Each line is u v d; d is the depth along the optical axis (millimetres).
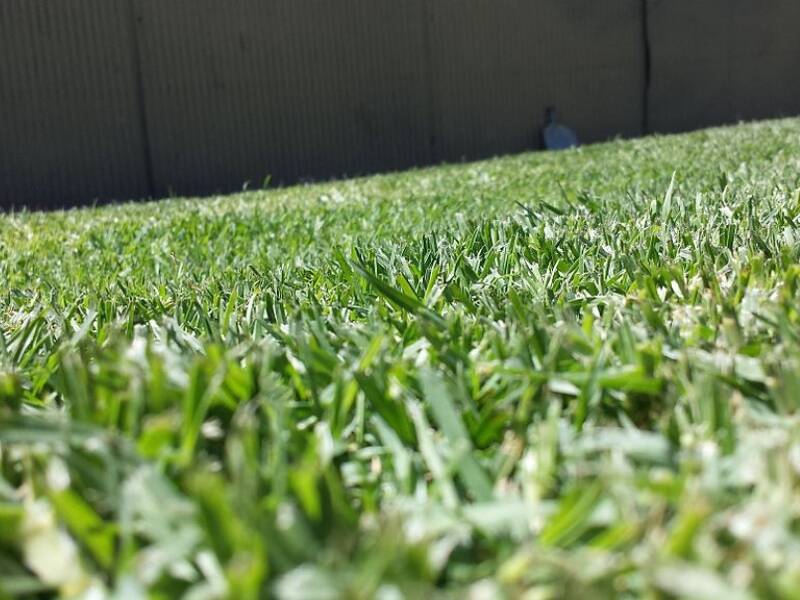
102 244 879
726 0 3637
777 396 237
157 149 2555
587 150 1929
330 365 284
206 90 2621
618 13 3406
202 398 240
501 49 3166
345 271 493
